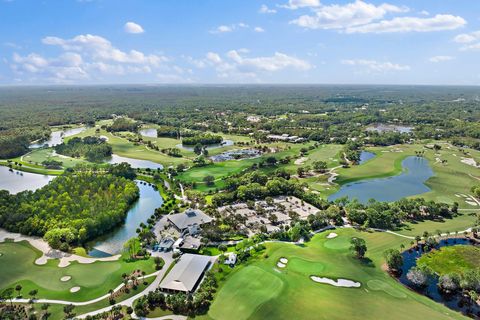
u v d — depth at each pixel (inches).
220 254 4788.4
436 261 4591.5
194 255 4606.3
